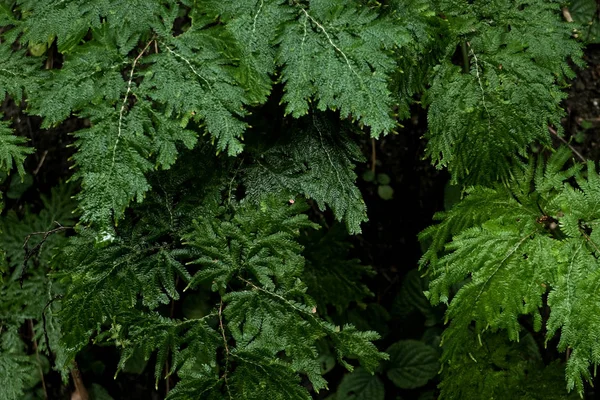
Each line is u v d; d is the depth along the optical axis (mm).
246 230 1933
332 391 3285
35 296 2701
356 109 1496
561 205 1840
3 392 2695
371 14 1563
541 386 2260
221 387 1803
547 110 1855
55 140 3170
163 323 1900
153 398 3332
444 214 1981
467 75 1886
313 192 1997
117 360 3295
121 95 1547
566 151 1941
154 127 1494
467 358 2240
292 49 1534
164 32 1537
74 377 3072
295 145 2037
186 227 2002
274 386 1788
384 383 3223
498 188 1949
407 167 3203
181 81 1489
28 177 3145
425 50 1841
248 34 1551
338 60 1520
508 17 1911
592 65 2975
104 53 1514
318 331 1864
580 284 1726
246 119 2066
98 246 1727
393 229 3314
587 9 2799
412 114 3082
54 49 2494
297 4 1592
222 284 1898
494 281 1770
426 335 3154
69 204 2840
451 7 1935
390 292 3361
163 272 1938
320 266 2674
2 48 1735
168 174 2021
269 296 1899
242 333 1905
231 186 2027
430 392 3180
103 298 1889
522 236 1816
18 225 2803
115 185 1438
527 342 2865
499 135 1868
